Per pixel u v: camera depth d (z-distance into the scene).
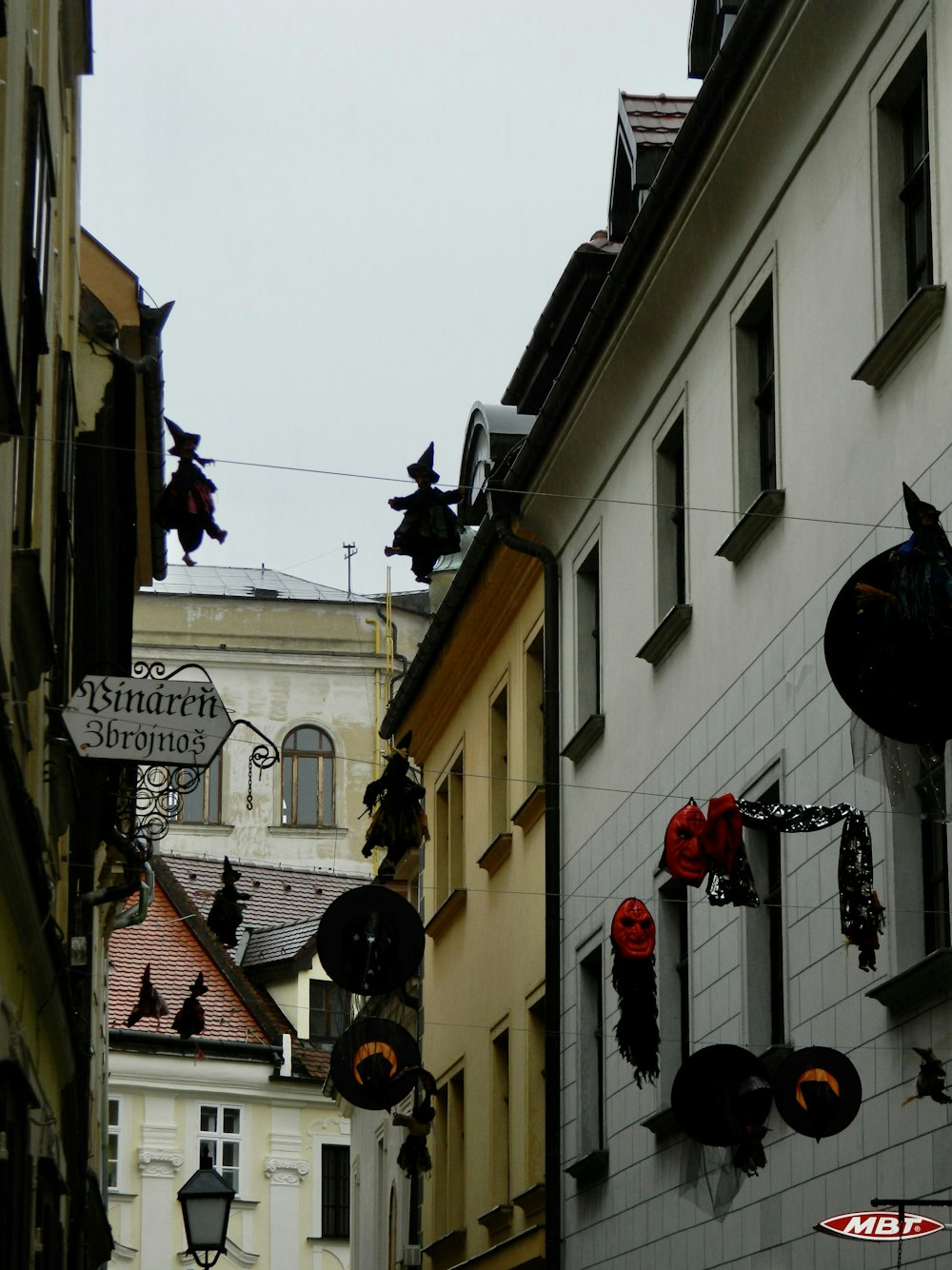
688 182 20.86
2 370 11.10
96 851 27.48
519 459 27.38
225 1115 55.62
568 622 27.27
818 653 18.05
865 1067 16.56
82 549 25.97
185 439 14.38
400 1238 38.44
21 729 14.88
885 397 16.84
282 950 58.91
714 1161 18.17
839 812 14.10
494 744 32.12
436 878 36.28
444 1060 34.38
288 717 66.25
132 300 26.11
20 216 13.28
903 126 17.20
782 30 18.31
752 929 19.47
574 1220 25.55
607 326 23.70
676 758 22.22
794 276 19.03
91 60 19.47
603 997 24.89
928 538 11.69
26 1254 14.41
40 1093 15.96
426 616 69.38
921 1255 15.38
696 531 21.80
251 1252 55.03
